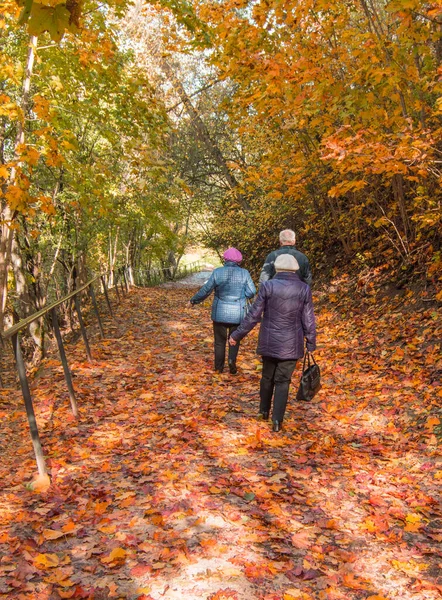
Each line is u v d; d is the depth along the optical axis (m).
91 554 3.31
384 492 4.30
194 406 6.43
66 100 10.16
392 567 3.31
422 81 6.85
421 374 6.55
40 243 16.05
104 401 6.64
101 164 9.60
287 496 4.16
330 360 8.13
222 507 3.96
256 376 7.79
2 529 3.64
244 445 5.25
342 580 3.15
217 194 29.36
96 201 10.73
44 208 7.40
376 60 6.83
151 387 7.25
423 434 5.25
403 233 10.80
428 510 3.98
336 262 13.73
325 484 4.43
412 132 6.23
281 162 10.83
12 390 7.54
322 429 5.75
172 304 16.69
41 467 4.41
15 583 2.96
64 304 18.34
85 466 4.70
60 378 7.61
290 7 7.24
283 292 5.52
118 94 10.18
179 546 3.40
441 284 8.52
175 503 3.99
